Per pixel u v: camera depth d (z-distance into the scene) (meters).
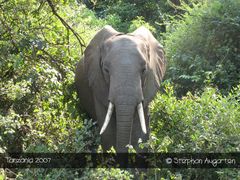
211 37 13.99
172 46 14.54
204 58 13.78
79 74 10.28
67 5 10.61
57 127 9.65
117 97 8.55
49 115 9.69
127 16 20.23
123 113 8.51
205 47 14.08
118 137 8.55
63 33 10.55
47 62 10.13
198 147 9.15
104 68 8.97
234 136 9.29
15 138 9.11
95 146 9.58
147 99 9.25
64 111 10.31
